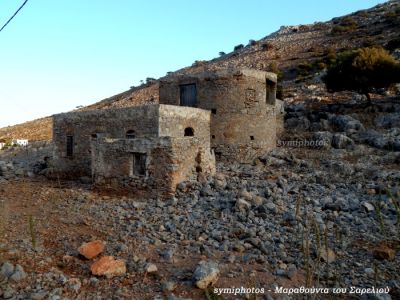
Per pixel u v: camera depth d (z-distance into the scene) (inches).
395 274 379.6
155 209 589.3
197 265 383.2
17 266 351.6
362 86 1471.5
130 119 924.0
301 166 940.6
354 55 1519.4
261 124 1071.6
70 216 554.3
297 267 393.7
